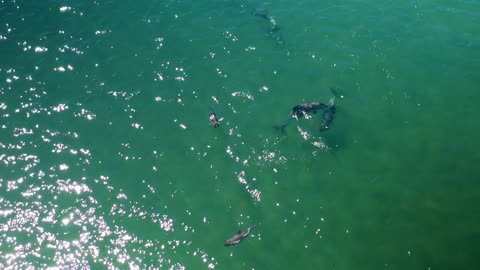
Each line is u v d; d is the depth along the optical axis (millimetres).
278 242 18859
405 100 24281
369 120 23312
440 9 29938
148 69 25859
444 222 19500
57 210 19812
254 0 30641
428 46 27219
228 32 28125
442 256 18438
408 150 22125
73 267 18047
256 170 21281
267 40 27562
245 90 24672
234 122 23156
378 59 26406
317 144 22172
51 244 18703
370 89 24812
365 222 19547
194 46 27234
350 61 26312
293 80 25203
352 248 18750
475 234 19062
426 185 20766
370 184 20828
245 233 18828
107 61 26266
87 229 19219
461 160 21703
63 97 24344
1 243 18641
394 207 20047
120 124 23203
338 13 29609
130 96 24453
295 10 29875
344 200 20266
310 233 19172
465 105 24094
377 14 29500
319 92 24594
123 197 20328
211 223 19453
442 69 25906
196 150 22094
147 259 18312
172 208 19984
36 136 22531
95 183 20828
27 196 20234
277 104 23953
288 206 20016
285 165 21453
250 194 20391
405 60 26359
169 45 27297
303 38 27766
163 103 24141
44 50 26688
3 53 26344
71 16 28953
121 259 18312
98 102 24156
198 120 23328
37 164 21422
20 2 29641
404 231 19250
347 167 21438
